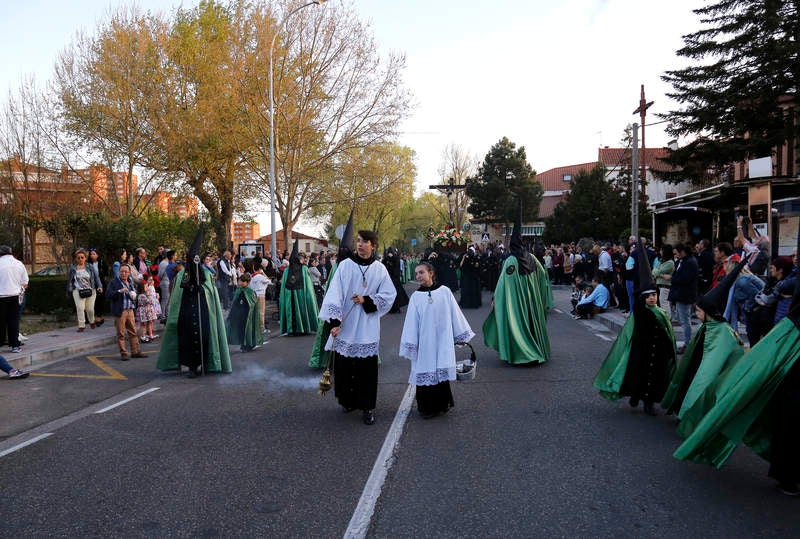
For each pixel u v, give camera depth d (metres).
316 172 27.23
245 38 25.30
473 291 18.20
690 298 9.30
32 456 5.16
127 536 3.59
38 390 8.00
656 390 5.98
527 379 7.87
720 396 4.13
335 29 25.94
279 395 7.30
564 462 4.72
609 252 18.88
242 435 5.61
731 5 26.91
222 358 8.79
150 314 12.60
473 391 7.28
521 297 8.87
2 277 10.33
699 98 27.86
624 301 15.14
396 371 8.71
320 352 9.02
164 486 4.37
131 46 24.02
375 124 26.89
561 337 11.66
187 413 6.51
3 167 26.09
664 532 3.51
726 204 19.61
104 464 4.89
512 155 58.41
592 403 6.58
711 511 3.79
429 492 4.15
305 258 16.95
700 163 29.53
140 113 24.38
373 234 6.23
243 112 25.42
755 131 26.98
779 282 6.97
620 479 4.35
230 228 29.56
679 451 4.18
